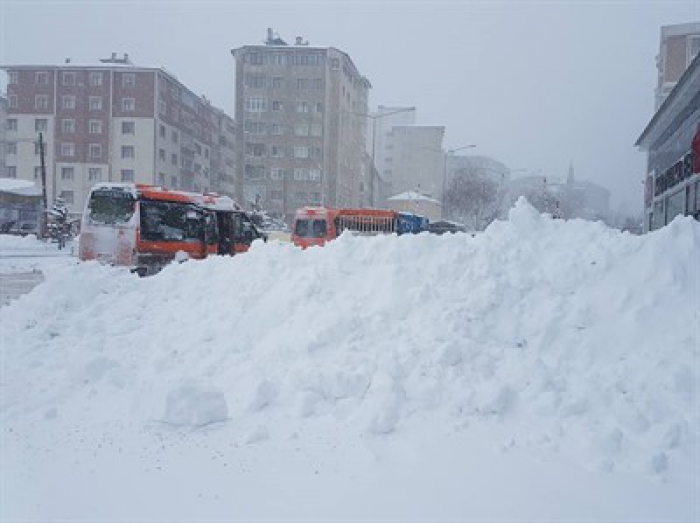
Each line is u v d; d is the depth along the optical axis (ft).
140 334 23.99
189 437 15.97
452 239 24.36
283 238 104.37
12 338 24.91
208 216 63.31
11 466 14.74
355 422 16.12
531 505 12.73
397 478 13.79
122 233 55.72
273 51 213.46
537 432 15.39
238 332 22.35
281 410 17.11
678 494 13.17
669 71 173.88
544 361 18.17
